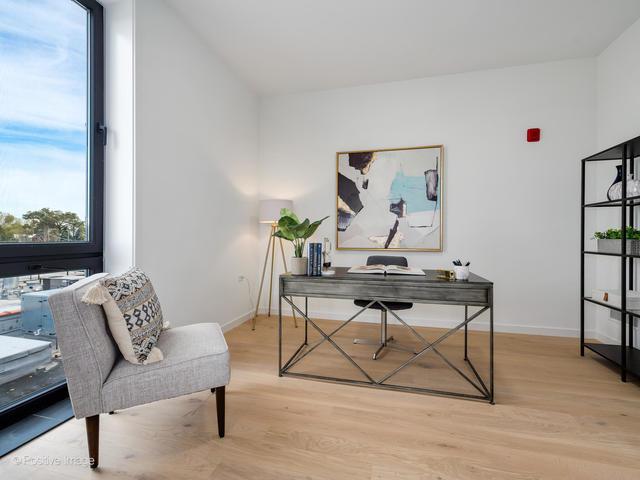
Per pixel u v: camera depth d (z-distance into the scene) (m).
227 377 1.44
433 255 3.24
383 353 2.50
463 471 1.25
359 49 2.78
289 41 2.67
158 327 1.50
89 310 1.28
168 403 1.75
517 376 2.08
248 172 3.52
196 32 2.57
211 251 2.84
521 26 2.43
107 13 2.01
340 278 1.96
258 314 3.76
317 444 1.41
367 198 3.40
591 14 2.28
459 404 1.75
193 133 2.57
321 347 2.65
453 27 2.46
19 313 1.61
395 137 3.34
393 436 1.46
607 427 1.53
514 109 3.02
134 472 1.24
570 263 2.90
